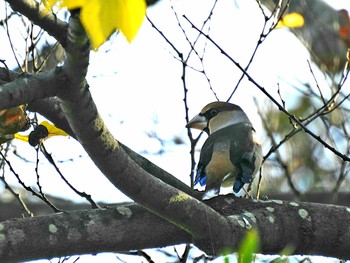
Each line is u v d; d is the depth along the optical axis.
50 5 5.88
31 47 11.24
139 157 10.65
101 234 9.23
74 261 10.77
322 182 17.36
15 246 8.92
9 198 18.19
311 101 16.39
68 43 7.49
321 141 10.34
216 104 13.70
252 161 12.49
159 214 8.96
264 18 12.20
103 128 8.15
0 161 12.22
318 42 16.39
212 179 12.41
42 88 7.82
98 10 5.67
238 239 9.43
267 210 9.85
